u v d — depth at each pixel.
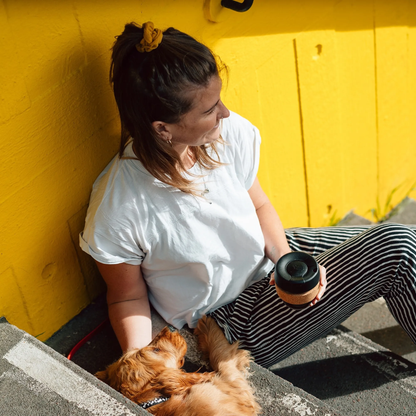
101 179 1.60
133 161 1.50
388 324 2.48
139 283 1.69
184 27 1.76
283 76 2.34
